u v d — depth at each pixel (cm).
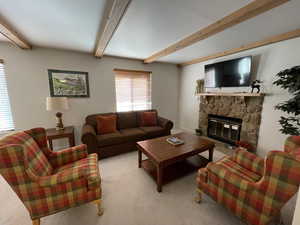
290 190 92
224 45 270
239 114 304
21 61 261
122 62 357
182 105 464
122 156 274
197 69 399
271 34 220
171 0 136
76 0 135
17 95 266
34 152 138
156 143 225
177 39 236
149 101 423
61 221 135
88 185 132
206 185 145
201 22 180
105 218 139
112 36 215
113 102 357
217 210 149
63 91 298
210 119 374
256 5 136
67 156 170
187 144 220
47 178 119
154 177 197
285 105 192
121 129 328
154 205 155
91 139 244
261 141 271
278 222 130
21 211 147
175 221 136
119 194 171
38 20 173
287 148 136
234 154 170
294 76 181
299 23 183
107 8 149
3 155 101
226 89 324
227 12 158
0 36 223
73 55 299
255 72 271
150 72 406
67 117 310
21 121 274
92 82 326
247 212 115
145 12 158
